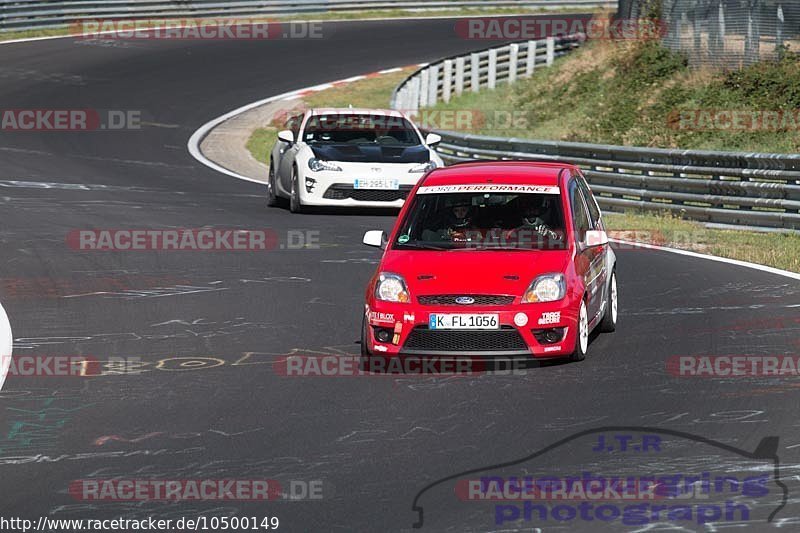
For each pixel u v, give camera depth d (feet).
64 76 411.13
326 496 76.07
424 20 563.07
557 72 406.62
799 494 75.00
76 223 204.54
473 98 408.05
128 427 92.94
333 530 70.23
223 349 120.37
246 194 255.50
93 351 119.75
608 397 100.12
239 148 334.03
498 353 109.60
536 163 132.46
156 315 137.18
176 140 336.29
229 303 144.05
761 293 146.92
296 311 139.33
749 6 333.21
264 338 125.39
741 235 201.67
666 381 105.19
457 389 103.81
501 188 123.34
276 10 540.93
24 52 447.83
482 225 119.55
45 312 138.82
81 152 308.19
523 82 415.44
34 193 239.91
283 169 231.30
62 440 89.56
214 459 84.33
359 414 95.96
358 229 205.98
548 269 112.16
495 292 110.01
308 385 105.81
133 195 243.19
